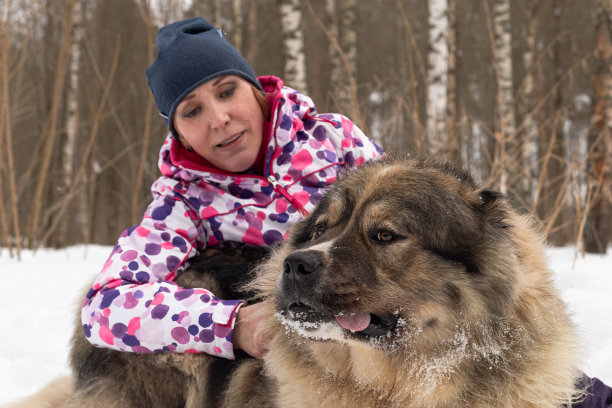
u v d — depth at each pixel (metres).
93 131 10.56
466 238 2.56
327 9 17.12
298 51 12.22
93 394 3.16
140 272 3.05
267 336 2.80
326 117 3.75
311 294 2.42
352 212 2.66
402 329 2.50
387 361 2.56
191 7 17.53
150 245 3.16
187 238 3.30
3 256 10.15
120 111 24.00
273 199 3.41
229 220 3.36
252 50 12.29
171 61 3.29
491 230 2.60
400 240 2.52
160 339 2.84
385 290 2.47
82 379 3.30
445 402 2.53
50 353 4.62
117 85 23.70
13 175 9.76
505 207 2.70
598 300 5.06
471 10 26.62
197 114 3.32
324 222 2.80
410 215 2.54
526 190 12.75
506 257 2.55
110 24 24.39
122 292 2.92
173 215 3.30
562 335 2.64
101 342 2.96
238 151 3.38
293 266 2.43
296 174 3.44
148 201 17.78
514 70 27.19
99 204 30.31
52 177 16.42
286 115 3.42
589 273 6.12
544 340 2.56
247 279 3.23
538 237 2.92
